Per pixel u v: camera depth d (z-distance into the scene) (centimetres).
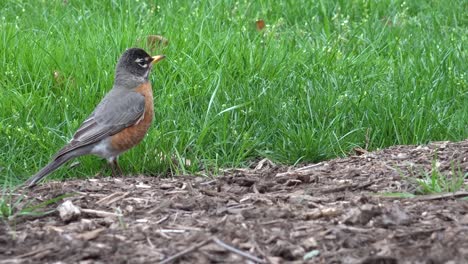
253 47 1379
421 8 1731
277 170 1101
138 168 1108
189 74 1291
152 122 1113
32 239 773
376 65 1398
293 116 1227
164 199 903
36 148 1133
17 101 1198
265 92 1250
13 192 962
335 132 1199
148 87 1112
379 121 1217
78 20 1525
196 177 1048
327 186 952
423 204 854
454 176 911
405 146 1141
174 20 1538
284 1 1681
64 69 1292
